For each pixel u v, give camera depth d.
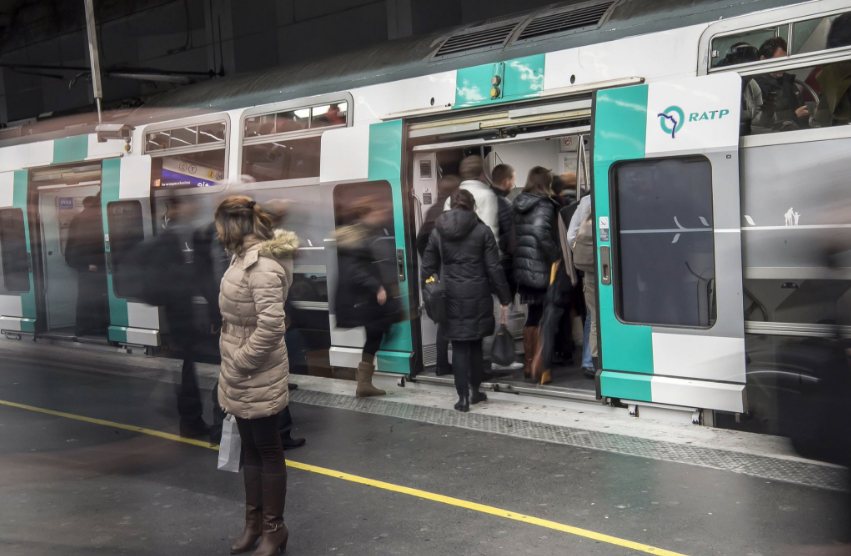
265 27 15.09
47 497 4.69
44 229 10.55
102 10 18.36
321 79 7.44
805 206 4.74
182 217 7.13
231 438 3.77
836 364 3.98
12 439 5.99
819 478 4.28
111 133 9.23
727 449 4.80
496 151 7.41
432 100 6.50
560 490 4.37
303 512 4.28
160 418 6.49
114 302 9.46
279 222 7.17
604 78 5.52
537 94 5.84
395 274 6.80
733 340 4.99
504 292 5.95
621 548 3.63
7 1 21.03
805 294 4.79
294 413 6.30
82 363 8.91
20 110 22.33
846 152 4.59
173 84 16.61
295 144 7.63
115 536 4.07
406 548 3.77
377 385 7.02
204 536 4.04
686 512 3.97
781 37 4.79
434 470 4.82
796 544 3.54
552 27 5.96
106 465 5.27
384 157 6.75
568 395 5.91
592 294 6.27
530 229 6.25
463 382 6.03
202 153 8.51
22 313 10.75
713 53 5.04
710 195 5.08
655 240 5.34
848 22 4.54
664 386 5.29
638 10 5.49
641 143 5.27
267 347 3.55
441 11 12.71
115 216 9.48
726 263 4.97
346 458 5.14
